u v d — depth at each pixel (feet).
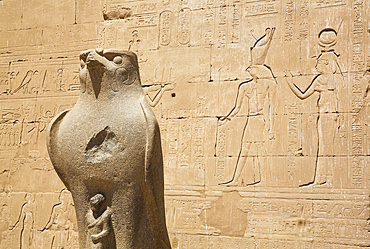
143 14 22.45
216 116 20.67
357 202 18.40
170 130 21.15
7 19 24.44
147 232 12.67
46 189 22.77
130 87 13.17
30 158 23.24
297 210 19.06
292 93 19.84
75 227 22.09
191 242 20.12
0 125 23.90
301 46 20.03
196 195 20.38
